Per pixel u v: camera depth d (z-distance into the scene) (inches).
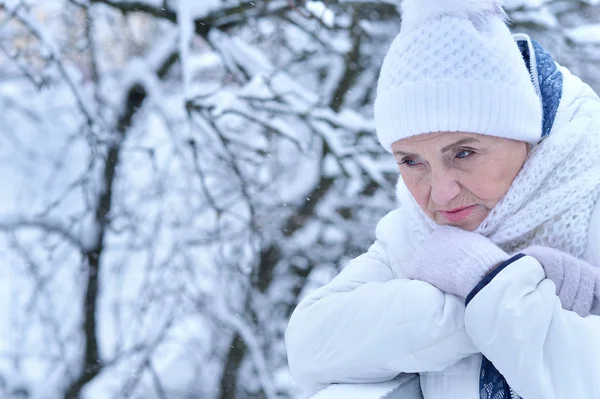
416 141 41.1
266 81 172.2
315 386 43.6
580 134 41.4
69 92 193.3
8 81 192.4
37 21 175.0
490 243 39.8
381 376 41.1
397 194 48.0
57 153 197.5
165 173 186.1
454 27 40.5
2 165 199.2
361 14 177.0
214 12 176.1
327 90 188.1
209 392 187.0
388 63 42.6
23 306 179.0
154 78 183.3
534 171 40.6
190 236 180.4
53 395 182.2
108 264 196.5
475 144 40.1
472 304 37.4
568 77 46.0
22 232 203.9
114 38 191.5
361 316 41.1
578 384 35.4
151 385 187.2
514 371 35.9
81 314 189.3
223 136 177.3
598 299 38.8
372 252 48.4
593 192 41.3
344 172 169.9
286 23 184.7
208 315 181.6
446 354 38.7
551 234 41.0
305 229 195.8
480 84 39.7
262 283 195.6
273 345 193.3
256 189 189.0
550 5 179.6
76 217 188.5
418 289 39.8
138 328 181.8
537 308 36.3
